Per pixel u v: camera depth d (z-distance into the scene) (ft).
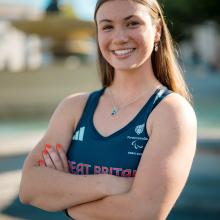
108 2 8.38
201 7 49.44
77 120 8.93
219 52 130.52
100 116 8.59
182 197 23.30
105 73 9.16
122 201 7.79
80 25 66.39
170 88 8.89
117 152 8.07
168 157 7.82
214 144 35.81
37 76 62.28
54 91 63.10
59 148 8.80
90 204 8.05
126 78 8.52
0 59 92.89
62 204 8.28
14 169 30.30
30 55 89.10
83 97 9.10
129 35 8.23
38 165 8.85
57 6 75.05
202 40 133.49
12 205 22.67
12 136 44.73
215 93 70.90
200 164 30.25
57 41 82.99
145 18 8.30
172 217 20.61
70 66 65.10
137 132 8.09
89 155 8.32
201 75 97.14
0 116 59.62
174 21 52.21
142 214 7.72
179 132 7.94
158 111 8.09
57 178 8.38
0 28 92.53
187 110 8.18
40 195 8.52
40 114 61.62
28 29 67.92
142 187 7.75
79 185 8.09
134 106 8.35
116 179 7.93
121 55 8.35
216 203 22.25
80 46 84.48
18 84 61.36
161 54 8.86
